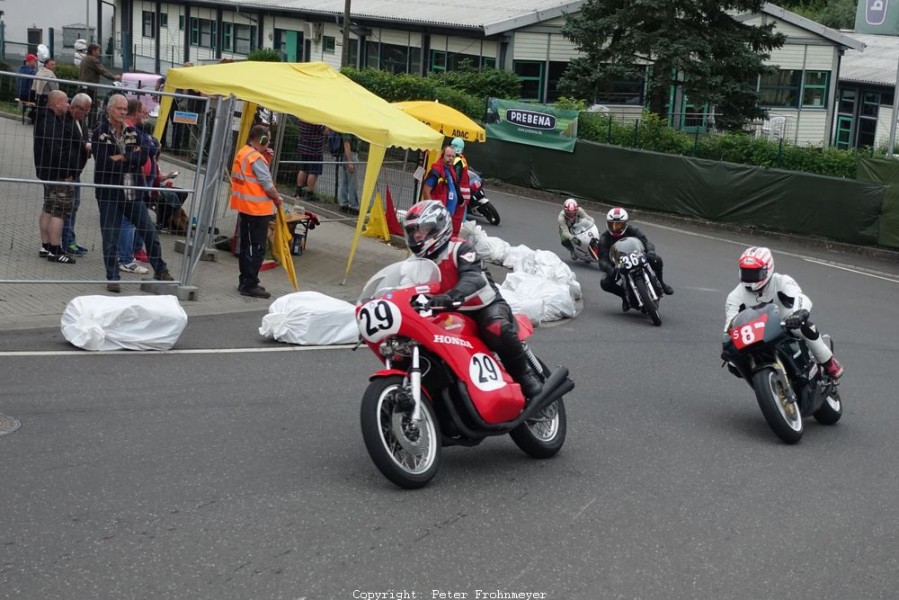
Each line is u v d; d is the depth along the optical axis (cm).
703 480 677
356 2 4278
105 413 712
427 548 527
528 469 671
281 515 555
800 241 2248
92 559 484
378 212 1652
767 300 795
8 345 865
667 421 823
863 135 4491
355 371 886
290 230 1402
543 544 546
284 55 4469
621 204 2559
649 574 518
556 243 1911
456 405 622
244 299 1138
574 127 2642
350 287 1271
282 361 902
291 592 467
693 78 3031
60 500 553
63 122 1067
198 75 1327
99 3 4878
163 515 543
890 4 2769
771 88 3994
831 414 843
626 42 3109
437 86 3238
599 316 1292
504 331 638
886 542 588
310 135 1744
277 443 678
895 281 1836
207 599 454
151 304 905
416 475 596
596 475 670
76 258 1152
